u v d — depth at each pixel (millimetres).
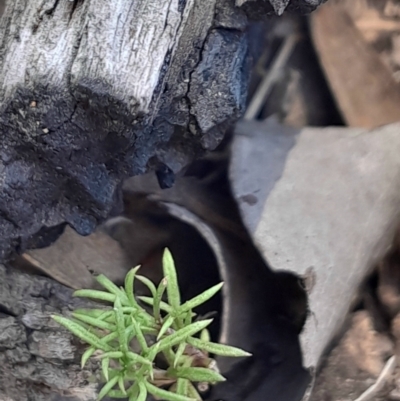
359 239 234
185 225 240
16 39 210
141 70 204
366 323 238
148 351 205
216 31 221
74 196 219
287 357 230
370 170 238
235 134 245
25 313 222
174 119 221
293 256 229
